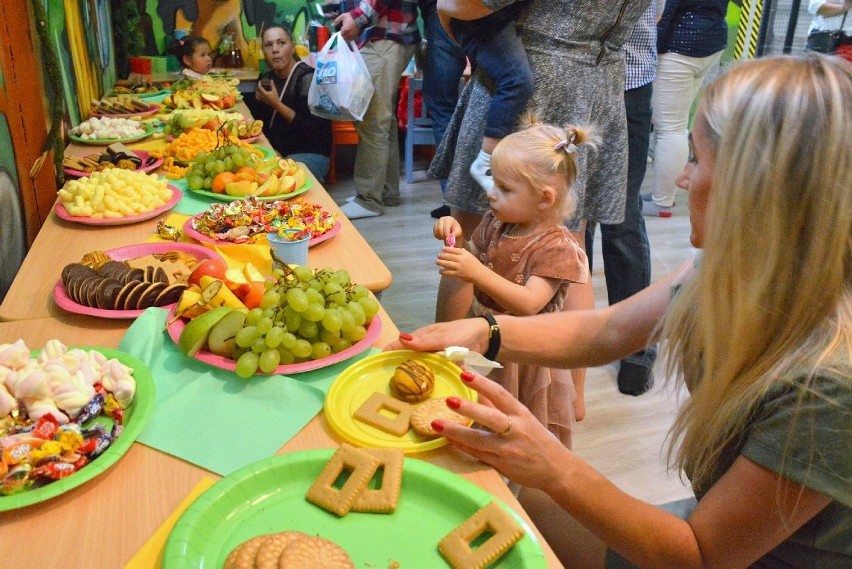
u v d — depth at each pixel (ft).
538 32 6.31
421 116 15.12
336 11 13.91
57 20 7.74
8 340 3.64
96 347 3.44
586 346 3.99
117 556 2.33
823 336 2.36
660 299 3.81
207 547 2.33
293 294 3.36
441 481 2.59
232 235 4.92
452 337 3.73
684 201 14.71
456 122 7.41
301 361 3.43
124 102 9.27
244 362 3.25
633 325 3.88
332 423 2.99
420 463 2.68
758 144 2.31
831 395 2.28
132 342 3.50
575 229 6.71
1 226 4.80
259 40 14.62
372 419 3.00
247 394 3.21
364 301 3.73
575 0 6.07
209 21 14.38
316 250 5.01
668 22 11.69
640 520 2.65
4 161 4.91
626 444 7.06
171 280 4.23
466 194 7.01
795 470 2.36
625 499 2.70
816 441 2.32
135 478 2.69
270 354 3.29
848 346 2.30
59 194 5.51
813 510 2.43
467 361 3.51
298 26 14.98
